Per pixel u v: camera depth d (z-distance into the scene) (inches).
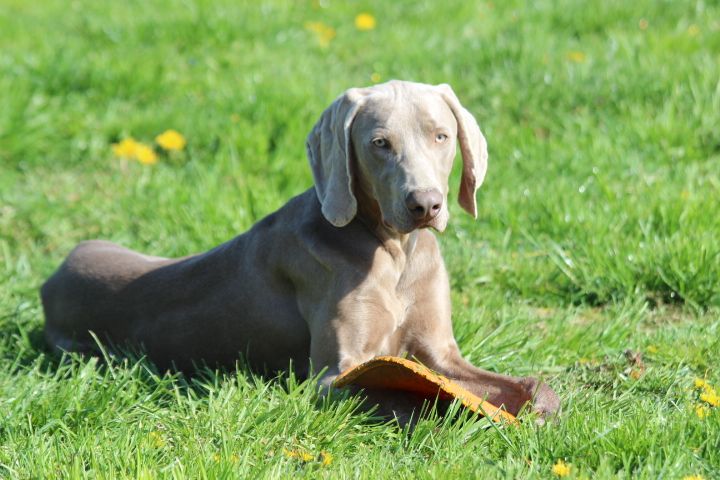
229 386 285.0
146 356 316.2
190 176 473.4
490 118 510.6
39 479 229.6
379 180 272.1
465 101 529.3
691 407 262.5
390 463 239.6
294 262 296.8
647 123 476.1
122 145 492.4
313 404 267.0
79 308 339.6
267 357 309.0
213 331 314.0
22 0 748.6
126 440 247.1
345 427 257.1
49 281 353.4
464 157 290.0
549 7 642.2
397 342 299.7
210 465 230.1
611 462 235.3
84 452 246.7
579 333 329.1
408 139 269.7
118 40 637.3
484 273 384.8
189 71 587.5
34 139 498.0
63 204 451.2
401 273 296.8
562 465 228.2
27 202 449.7
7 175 480.7
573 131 488.1
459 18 667.4
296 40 642.8
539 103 515.8
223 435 248.7
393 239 292.4
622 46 555.5
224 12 661.3
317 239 291.1
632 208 407.2
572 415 258.5
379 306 288.0
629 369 305.9
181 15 655.8
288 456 244.1
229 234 411.5
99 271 341.7
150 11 694.5
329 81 562.9
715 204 398.3
